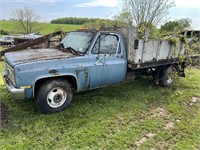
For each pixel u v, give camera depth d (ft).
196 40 26.25
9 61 14.48
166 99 19.53
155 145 12.24
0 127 12.85
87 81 16.29
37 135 12.46
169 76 23.08
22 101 16.83
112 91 20.66
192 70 31.65
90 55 16.17
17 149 11.13
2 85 20.35
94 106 16.83
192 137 13.24
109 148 11.68
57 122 13.97
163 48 21.13
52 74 14.37
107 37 17.17
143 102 18.43
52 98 14.99
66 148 11.46
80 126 13.69
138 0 48.73
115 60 17.76
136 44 17.88
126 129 13.70
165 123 14.90
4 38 73.05
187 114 16.49
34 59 14.38
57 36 23.45
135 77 20.77
